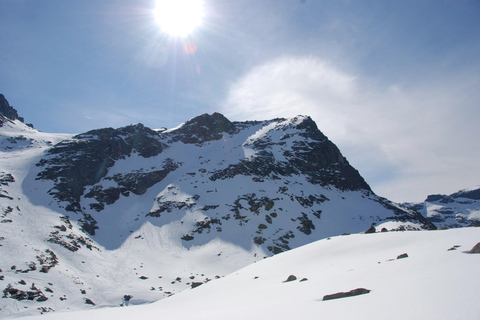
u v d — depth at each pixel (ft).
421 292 43.62
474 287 40.27
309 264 106.01
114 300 187.93
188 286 215.10
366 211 395.14
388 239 103.24
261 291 83.15
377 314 38.24
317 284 72.08
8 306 146.72
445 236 89.45
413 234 100.27
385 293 47.85
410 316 35.19
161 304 107.76
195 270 242.58
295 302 56.54
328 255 108.37
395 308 39.11
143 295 196.54
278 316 46.75
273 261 127.75
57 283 186.29
